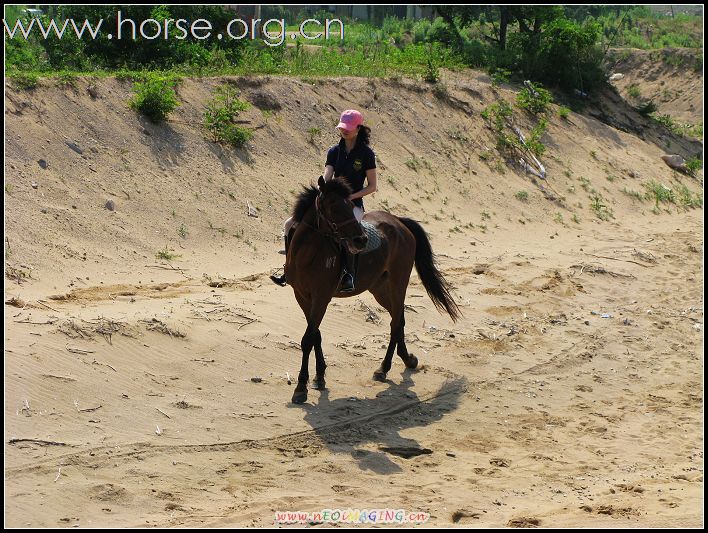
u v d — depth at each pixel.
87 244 14.06
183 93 18.92
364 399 10.61
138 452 8.45
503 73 30.39
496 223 21.36
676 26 60.56
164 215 15.74
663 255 20.16
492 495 8.20
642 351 13.77
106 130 16.64
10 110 15.45
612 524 7.40
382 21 51.06
